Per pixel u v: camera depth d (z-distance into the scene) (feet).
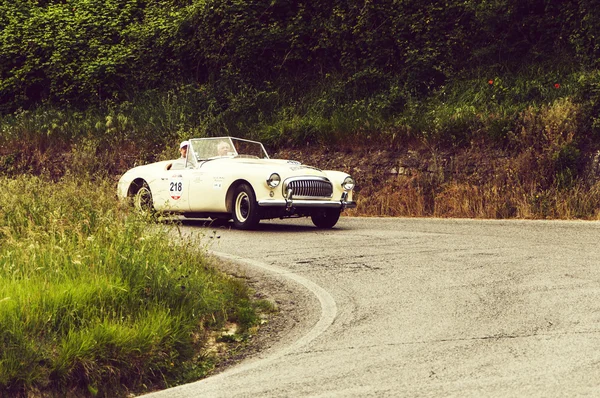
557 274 97.25
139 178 161.17
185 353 70.85
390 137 212.23
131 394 64.90
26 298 69.10
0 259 84.79
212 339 75.72
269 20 278.87
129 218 99.60
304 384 58.70
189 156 154.40
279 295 90.07
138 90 286.25
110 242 90.89
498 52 245.45
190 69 286.25
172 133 244.83
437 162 199.21
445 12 255.91
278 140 228.84
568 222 155.12
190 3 305.32
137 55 291.79
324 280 96.73
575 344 65.57
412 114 221.25
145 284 78.13
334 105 242.37
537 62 238.48
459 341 68.18
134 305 74.64
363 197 200.13
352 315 79.61
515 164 187.52
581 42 232.32
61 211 106.73
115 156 243.81
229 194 146.00
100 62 289.74
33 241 87.10
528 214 173.06
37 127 263.29
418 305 82.58
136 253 84.58
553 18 244.63
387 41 257.75
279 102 256.11
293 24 273.33
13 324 64.44
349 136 218.79
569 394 53.16
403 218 174.50
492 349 65.21
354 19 264.93
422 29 255.50
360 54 262.47
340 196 147.95
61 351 64.23
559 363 60.39
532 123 194.18
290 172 143.23
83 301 71.31
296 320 79.97
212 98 257.96
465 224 154.81
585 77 206.18
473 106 217.15
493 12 246.06
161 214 105.70
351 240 129.70
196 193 149.38
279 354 67.87
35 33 301.84
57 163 247.91
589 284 90.84
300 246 122.93
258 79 271.08
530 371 58.75
